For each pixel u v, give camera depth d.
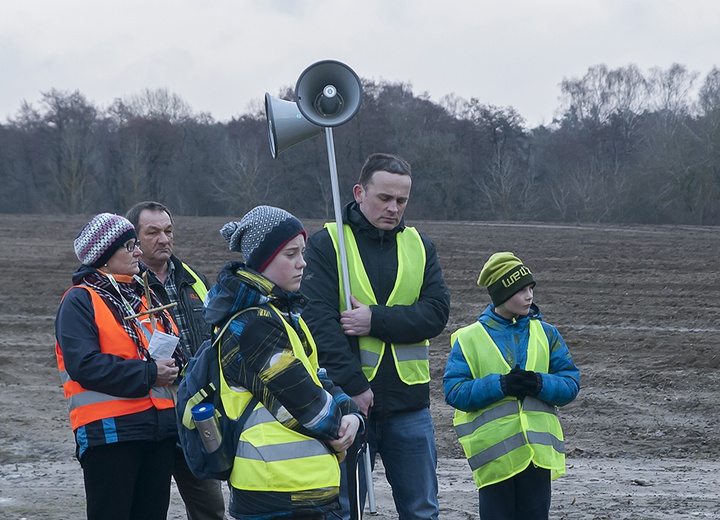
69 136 64.88
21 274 22.73
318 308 4.98
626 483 8.59
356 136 67.81
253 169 64.31
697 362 14.19
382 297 5.10
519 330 5.35
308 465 3.65
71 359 4.57
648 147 63.53
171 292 5.65
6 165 67.75
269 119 5.32
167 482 4.89
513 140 72.19
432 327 5.08
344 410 3.91
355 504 4.61
